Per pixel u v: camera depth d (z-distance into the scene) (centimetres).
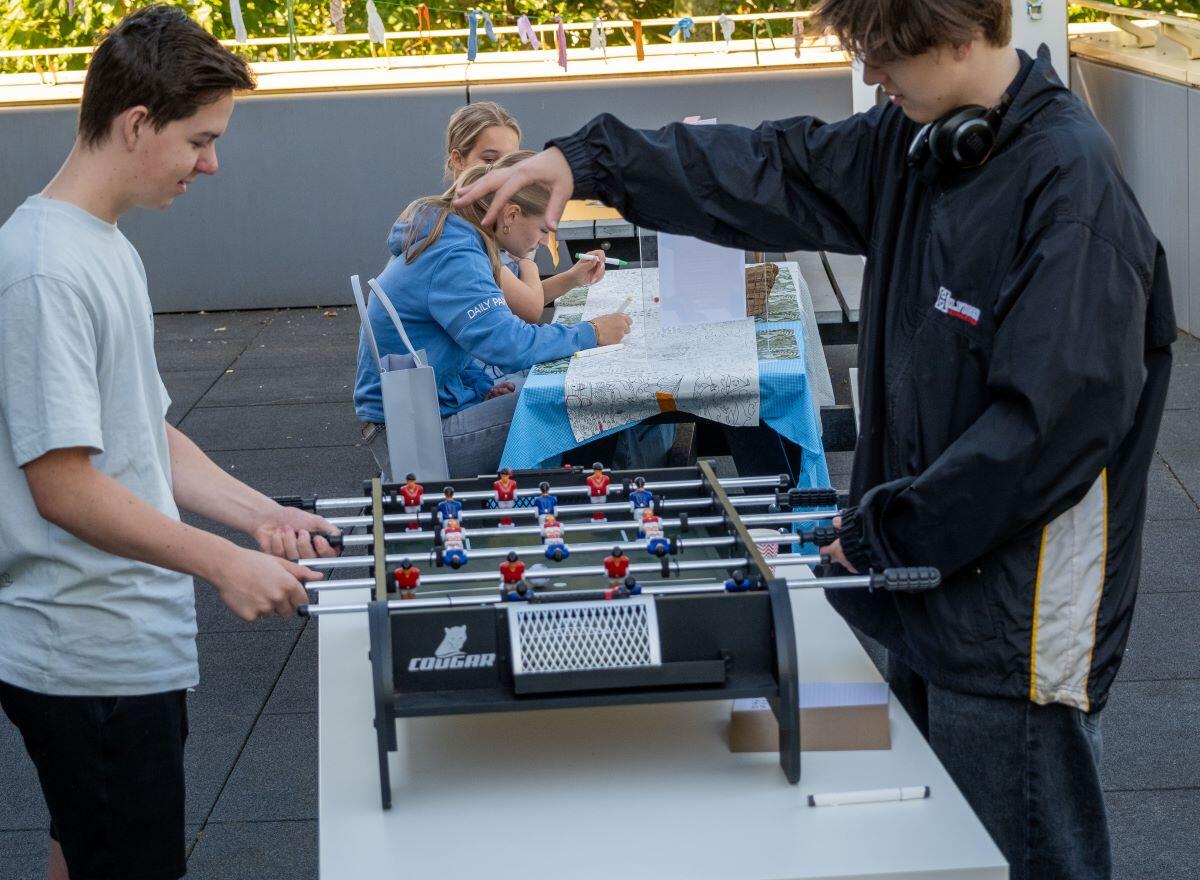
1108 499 188
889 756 184
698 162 219
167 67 205
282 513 241
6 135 850
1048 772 195
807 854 162
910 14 174
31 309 200
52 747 222
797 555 216
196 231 880
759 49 855
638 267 567
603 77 841
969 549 183
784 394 354
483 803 176
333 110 859
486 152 473
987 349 185
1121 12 797
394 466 358
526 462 360
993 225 183
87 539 207
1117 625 191
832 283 525
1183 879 295
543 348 382
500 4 1092
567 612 176
